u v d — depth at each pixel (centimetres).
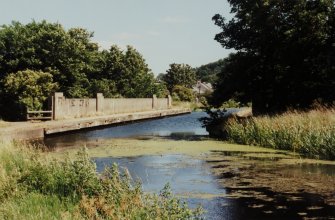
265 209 913
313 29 2406
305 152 1723
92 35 5244
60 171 950
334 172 1308
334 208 917
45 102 3388
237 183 1166
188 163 1504
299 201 975
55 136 2578
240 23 2702
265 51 2597
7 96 3188
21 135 2202
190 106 7869
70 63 3997
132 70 5838
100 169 1363
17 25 3894
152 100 5862
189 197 1018
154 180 1212
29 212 743
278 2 2519
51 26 3950
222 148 1911
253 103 2705
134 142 2216
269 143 1923
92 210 732
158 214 721
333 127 1675
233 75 2659
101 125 3359
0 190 874
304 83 2459
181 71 11850
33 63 3709
